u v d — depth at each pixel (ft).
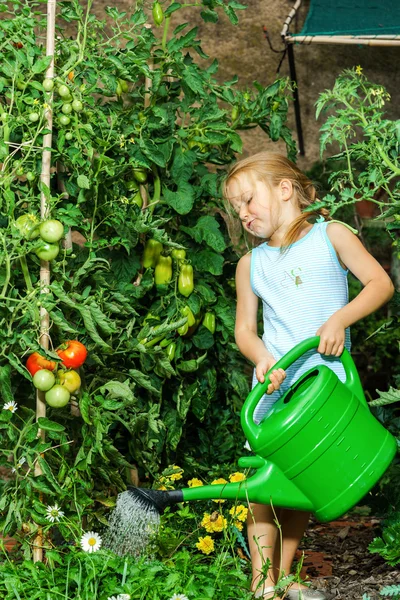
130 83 10.20
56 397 7.34
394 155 7.36
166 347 9.45
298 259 7.83
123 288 9.21
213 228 9.57
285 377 7.32
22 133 7.91
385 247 17.67
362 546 9.92
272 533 7.65
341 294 7.82
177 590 6.52
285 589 7.41
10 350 7.36
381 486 9.70
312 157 21.11
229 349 10.11
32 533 7.49
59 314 7.45
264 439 7.00
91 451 7.72
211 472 9.79
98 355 8.61
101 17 20.44
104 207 8.54
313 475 6.96
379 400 7.27
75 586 6.73
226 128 9.68
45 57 7.45
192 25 21.57
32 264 7.95
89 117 8.04
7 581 6.62
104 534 7.99
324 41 16.28
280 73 21.61
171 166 9.65
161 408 9.71
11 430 7.33
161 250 9.48
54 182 8.88
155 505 7.14
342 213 17.67
